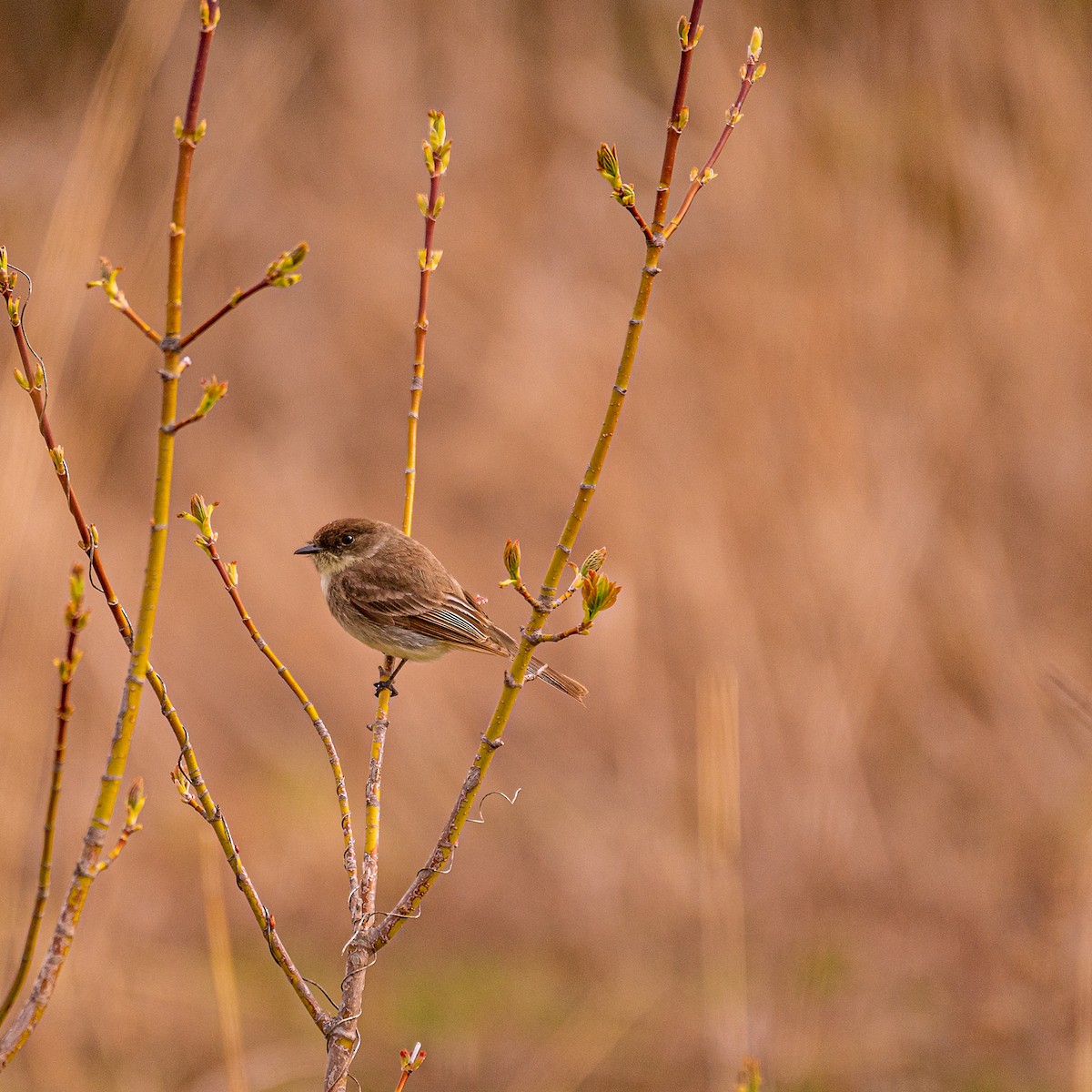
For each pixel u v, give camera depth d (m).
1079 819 11.70
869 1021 10.55
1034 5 15.09
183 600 15.17
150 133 16.75
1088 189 14.74
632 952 11.45
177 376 3.78
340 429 16.91
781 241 14.66
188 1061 10.41
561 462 14.93
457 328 16.88
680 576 13.37
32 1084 9.81
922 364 14.11
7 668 10.92
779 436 13.73
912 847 11.96
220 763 13.92
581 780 13.12
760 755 12.27
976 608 13.29
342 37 17.73
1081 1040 8.97
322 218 17.50
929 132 14.86
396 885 12.72
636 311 4.36
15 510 9.97
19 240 16.45
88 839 3.87
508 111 17.28
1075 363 14.49
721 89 15.34
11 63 18.11
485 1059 10.33
